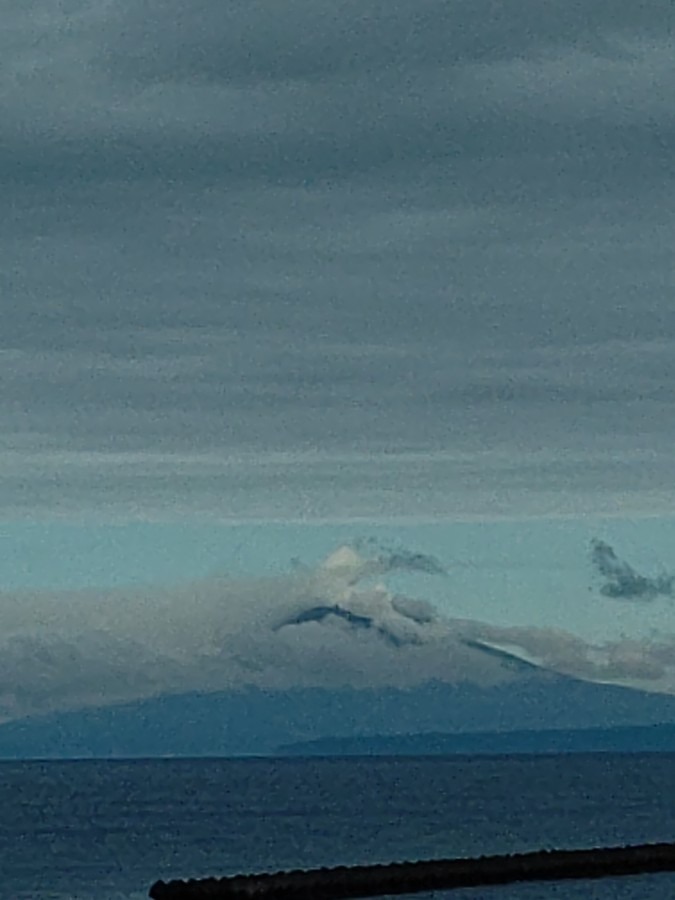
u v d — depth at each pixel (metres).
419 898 76.88
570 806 184.12
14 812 181.62
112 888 93.56
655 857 88.50
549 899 76.62
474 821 152.88
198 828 145.75
